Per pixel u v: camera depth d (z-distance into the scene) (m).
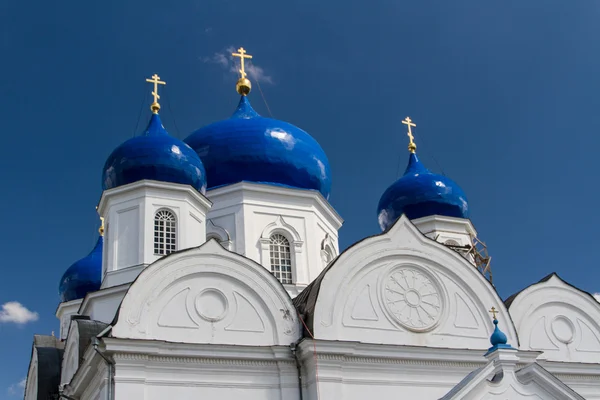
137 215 30.48
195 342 24.34
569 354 30.16
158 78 36.47
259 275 26.12
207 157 35.59
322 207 36.28
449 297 28.31
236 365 24.52
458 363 26.95
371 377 25.50
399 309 27.27
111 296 28.97
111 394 22.42
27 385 34.03
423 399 25.95
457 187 40.75
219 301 25.39
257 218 34.34
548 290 31.02
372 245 27.77
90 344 23.34
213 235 34.22
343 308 26.27
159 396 23.19
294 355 25.09
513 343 28.39
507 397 21.75
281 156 35.59
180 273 25.11
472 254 37.38
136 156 31.20
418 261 28.42
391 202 40.75
